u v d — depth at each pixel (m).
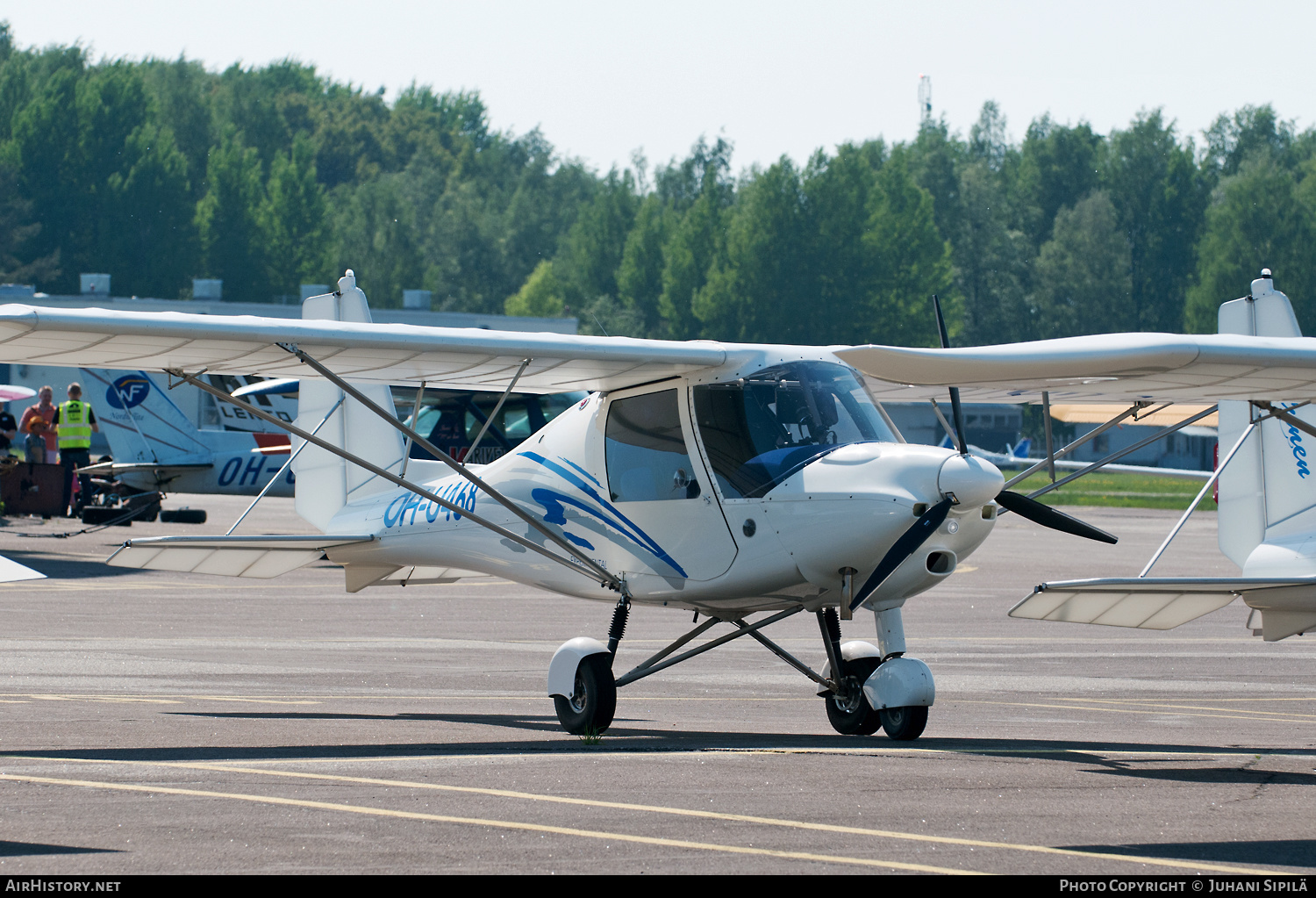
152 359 20.61
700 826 13.04
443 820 13.17
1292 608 23.45
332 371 22.11
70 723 19.41
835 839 12.59
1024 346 16.83
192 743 18.03
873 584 18.56
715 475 20.45
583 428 22.86
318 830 12.67
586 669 20.17
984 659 31.11
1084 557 61.88
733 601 20.55
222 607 39.06
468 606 41.03
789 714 22.75
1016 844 12.55
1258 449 25.67
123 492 63.88
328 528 27.62
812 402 20.22
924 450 18.80
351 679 26.03
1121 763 17.45
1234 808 14.42
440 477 26.23
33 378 119.06
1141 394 20.20
